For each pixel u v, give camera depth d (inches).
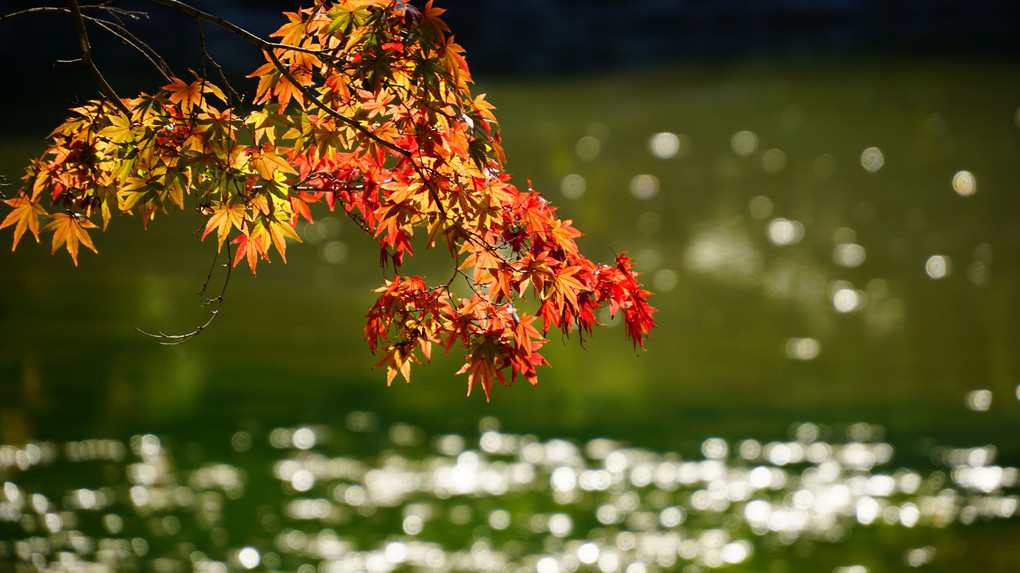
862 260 919.0
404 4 157.2
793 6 2354.8
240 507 504.1
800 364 716.0
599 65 1904.5
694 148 1304.1
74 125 167.5
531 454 578.2
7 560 443.2
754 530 499.5
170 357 692.7
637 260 924.6
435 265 890.7
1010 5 2341.3
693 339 764.0
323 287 851.4
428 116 160.7
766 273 899.4
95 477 524.4
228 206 166.9
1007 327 768.3
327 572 446.9
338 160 181.6
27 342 698.8
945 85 1572.3
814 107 1492.4
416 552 466.3
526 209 173.6
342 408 629.6
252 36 160.1
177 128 161.0
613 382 688.4
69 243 173.6
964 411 635.5
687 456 576.7
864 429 608.4
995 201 1054.4
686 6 2374.5
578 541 483.8
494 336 178.5
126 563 445.7
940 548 477.1
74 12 162.1
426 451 576.7
